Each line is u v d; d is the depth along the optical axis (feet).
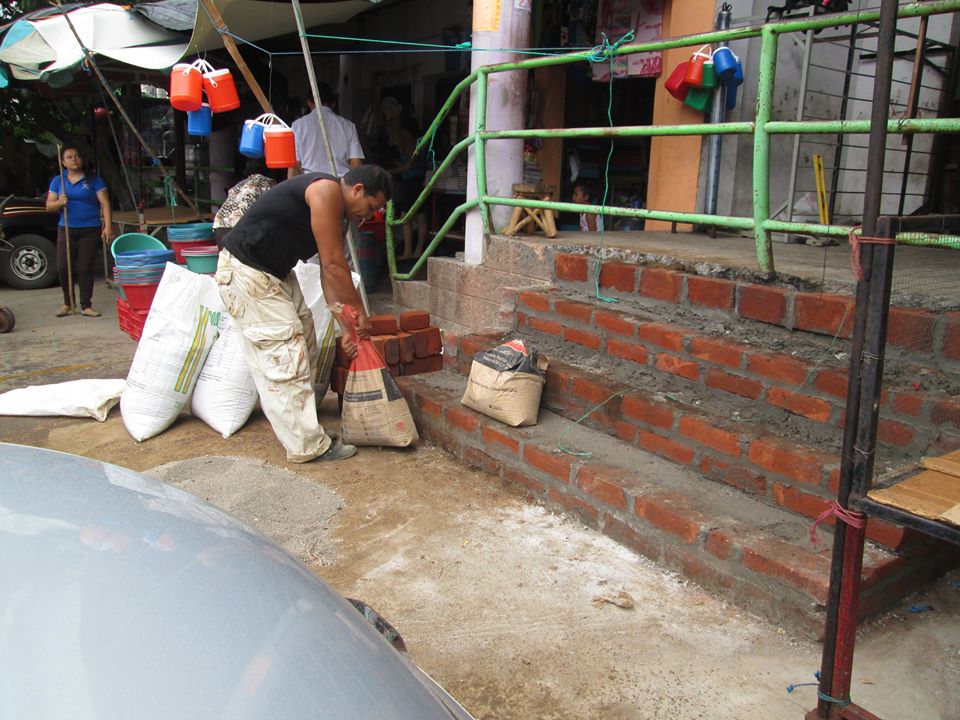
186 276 15.35
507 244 17.16
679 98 20.03
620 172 26.25
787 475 10.25
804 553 9.21
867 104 22.58
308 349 14.85
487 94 17.65
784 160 22.07
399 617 9.44
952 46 21.20
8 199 29.60
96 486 5.85
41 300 29.66
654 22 21.84
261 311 13.51
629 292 14.34
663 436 11.87
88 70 27.81
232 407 15.39
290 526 11.54
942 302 10.61
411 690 4.80
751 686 8.21
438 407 14.34
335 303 13.55
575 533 11.40
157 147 46.68
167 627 4.42
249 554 5.49
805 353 11.41
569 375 13.44
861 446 6.34
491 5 17.31
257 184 18.07
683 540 10.11
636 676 8.39
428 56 29.91
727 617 9.38
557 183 25.57
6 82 26.99
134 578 4.76
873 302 6.11
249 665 4.33
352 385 14.15
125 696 3.86
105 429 15.94
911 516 6.01
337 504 12.28
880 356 6.16
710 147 20.24
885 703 7.82
